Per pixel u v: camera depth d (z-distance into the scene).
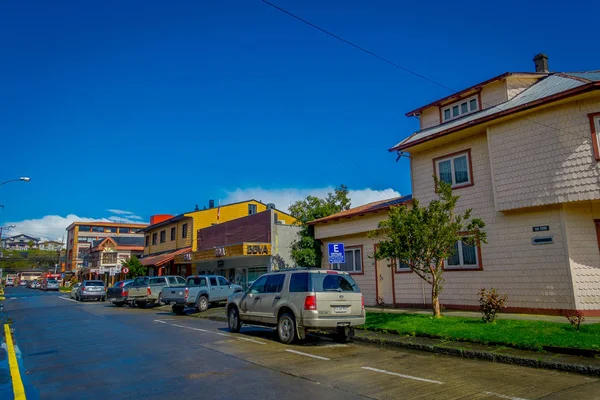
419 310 16.12
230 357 9.20
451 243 12.23
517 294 13.77
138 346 10.81
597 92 12.15
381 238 18.59
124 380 7.38
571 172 12.53
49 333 13.82
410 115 19.31
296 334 10.78
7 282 101.75
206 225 36.12
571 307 12.47
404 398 6.08
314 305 10.53
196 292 20.92
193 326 15.25
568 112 12.78
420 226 12.01
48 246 147.75
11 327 15.58
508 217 14.23
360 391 6.46
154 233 44.34
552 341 8.76
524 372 7.66
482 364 8.41
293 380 7.16
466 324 11.20
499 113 13.79
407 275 17.66
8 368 8.55
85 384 7.19
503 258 14.26
